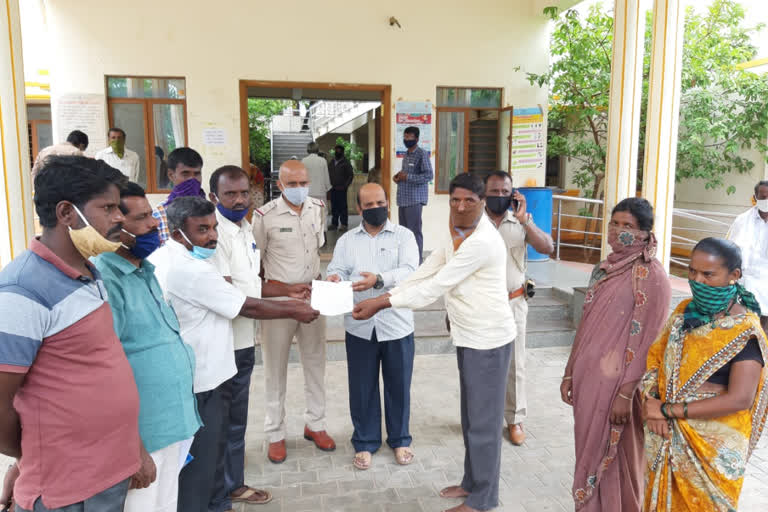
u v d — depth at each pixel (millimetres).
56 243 1517
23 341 1403
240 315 2555
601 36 8367
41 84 8719
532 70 8016
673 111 4699
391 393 3367
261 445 3590
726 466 1920
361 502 2953
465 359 2701
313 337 3443
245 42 7277
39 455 1510
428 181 6543
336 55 7508
